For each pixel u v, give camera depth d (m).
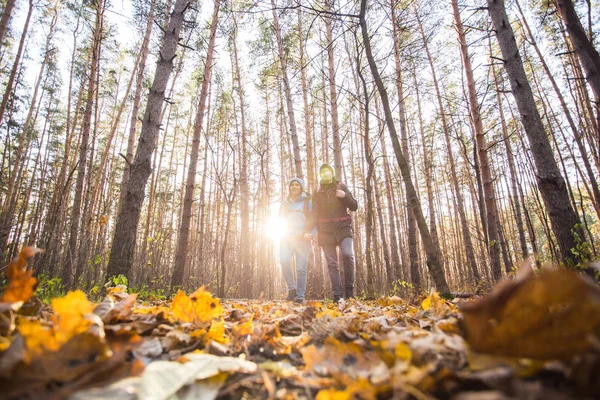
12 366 0.58
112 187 18.89
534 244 5.30
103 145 18.56
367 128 4.01
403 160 2.75
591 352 0.54
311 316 1.62
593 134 7.21
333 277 3.79
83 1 9.99
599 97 2.87
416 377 0.62
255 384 0.79
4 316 0.86
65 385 0.62
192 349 1.06
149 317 1.33
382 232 13.02
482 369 0.67
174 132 21.44
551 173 3.38
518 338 0.61
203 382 0.73
